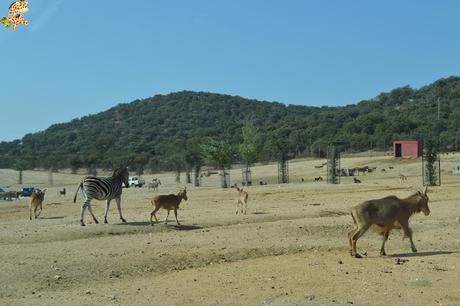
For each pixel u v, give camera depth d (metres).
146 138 182.88
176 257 15.88
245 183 68.31
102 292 12.45
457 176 60.88
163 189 61.94
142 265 15.11
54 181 97.00
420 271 13.55
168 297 11.80
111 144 167.75
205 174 89.31
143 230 21.75
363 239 18.66
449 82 177.38
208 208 30.48
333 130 133.00
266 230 20.47
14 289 12.83
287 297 11.47
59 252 16.97
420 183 50.66
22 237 20.33
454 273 13.32
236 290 12.19
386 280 12.70
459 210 26.14
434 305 10.86
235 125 183.12
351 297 11.41
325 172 80.12
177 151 125.50
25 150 177.25
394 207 15.70
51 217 28.70
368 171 75.44
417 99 172.25
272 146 112.19
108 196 23.72
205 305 11.12
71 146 179.25
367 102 187.38
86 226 22.33
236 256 16.19
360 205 15.57
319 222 22.19
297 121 155.38
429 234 19.41
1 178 101.25
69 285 13.30
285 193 41.25
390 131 119.88
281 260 15.27
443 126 119.31
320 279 12.88
